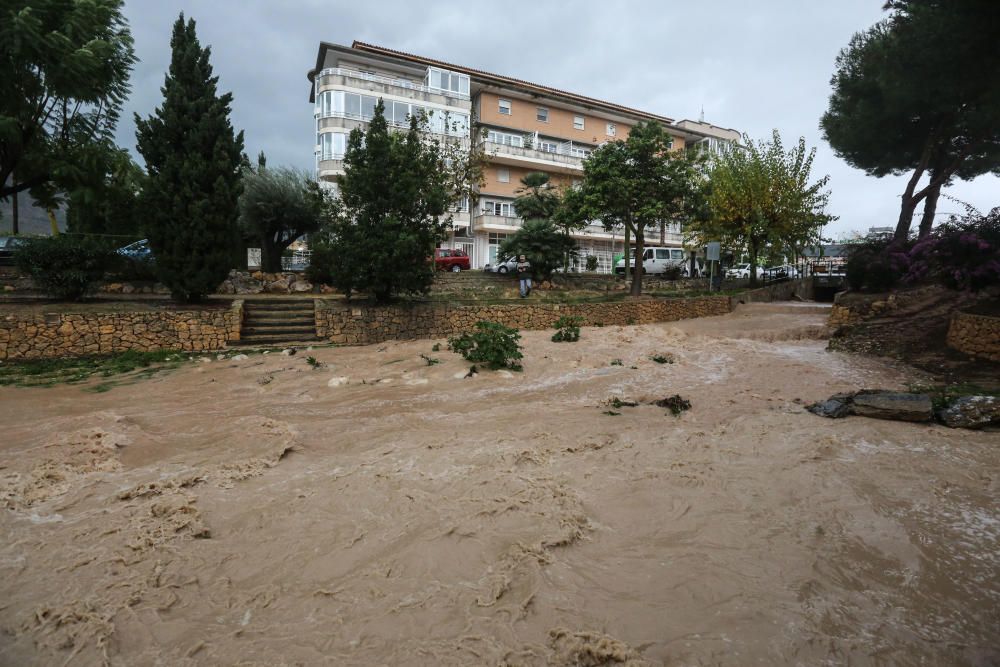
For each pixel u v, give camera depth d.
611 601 3.03
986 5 8.82
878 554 3.55
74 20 13.91
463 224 39.25
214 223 15.20
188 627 2.83
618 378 9.95
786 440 6.01
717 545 3.66
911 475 4.93
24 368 11.09
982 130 18.48
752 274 27.53
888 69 12.72
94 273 15.28
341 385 9.40
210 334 13.98
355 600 3.05
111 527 3.94
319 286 20.64
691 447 5.79
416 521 4.00
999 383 8.38
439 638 2.72
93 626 2.83
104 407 7.83
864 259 17.00
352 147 15.79
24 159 16.09
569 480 4.83
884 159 22.34
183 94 14.92
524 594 3.09
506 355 10.70
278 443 5.78
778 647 2.63
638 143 21.97
